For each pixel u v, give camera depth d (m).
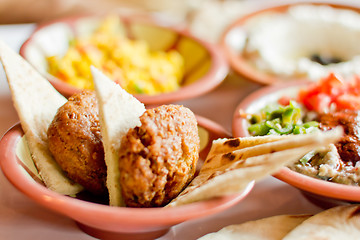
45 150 0.37
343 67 0.56
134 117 0.35
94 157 0.36
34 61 0.51
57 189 0.36
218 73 0.52
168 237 0.37
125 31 0.64
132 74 0.54
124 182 0.33
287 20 0.70
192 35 0.62
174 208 0.32
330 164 0.39
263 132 0.42
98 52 0.57
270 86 0.48
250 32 0.67
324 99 0.44
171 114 0.35
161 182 0.34
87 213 0.31
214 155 0.38
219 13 0.76
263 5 0.78
